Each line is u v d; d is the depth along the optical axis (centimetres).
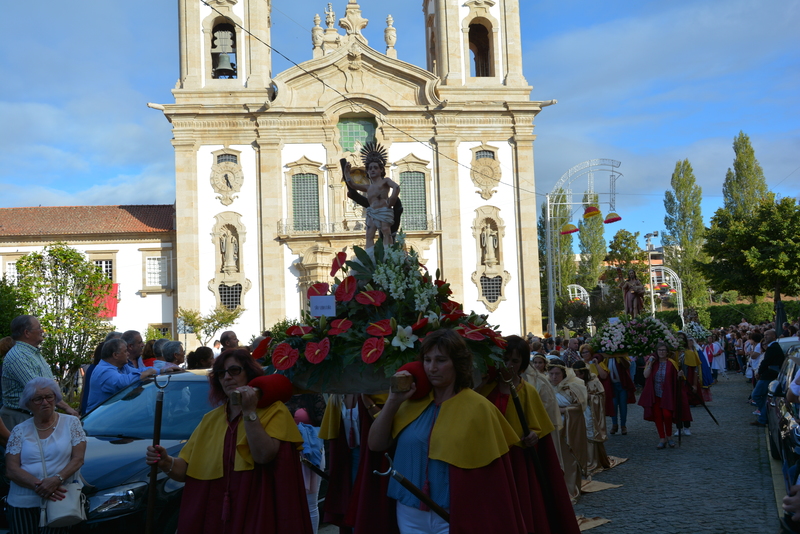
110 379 975
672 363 1414
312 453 735
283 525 508
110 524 675
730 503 931
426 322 568
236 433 529
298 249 4075
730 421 1741
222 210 4078
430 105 4184
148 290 4241
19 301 2061
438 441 476
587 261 6731
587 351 1582
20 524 645
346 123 4250
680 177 7106
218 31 4216
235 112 4066
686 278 6775
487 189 4225
